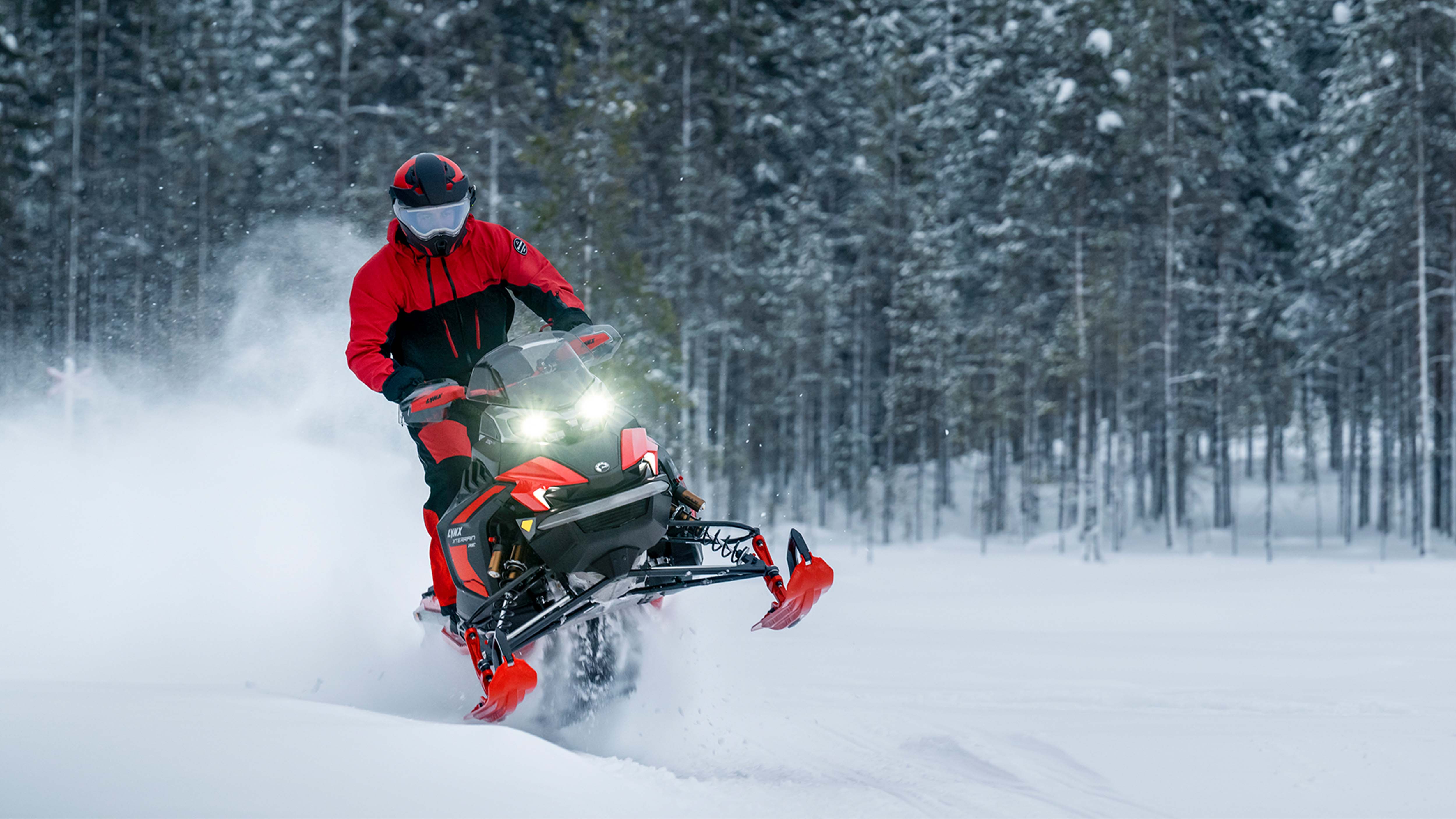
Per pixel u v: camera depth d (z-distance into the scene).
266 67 51.94
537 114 36.31
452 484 4.68
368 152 39.91
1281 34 48.53
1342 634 12.35
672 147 40.00
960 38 56.03
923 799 3.86
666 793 3.36
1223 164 38.69
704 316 38.72
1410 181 32.44
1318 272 40.22
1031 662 9.66
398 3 42.84
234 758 2.83
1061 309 41.72
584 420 4.45
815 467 53.53
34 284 41.25
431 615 5.11
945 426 45.59
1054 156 39.22
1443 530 43.22
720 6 44.78
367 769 2.88
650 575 4.25
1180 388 40.16
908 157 52.31
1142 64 37.22
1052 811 3.87
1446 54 31.56
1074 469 46.38
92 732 2.94
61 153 44.19
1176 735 5.38
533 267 5.03
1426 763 4.63
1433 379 37.88
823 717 5.65
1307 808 4.04
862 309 50.91
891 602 18.80
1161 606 17.59
